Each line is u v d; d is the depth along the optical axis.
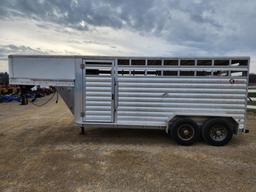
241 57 5.23
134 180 3.52
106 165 4.13
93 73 5.57
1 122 8.59
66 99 5.85
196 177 3.65
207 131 5.43
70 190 3.19
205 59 5.31
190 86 5.42
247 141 5.92
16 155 4.70
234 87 5.35
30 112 11.66
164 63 5.42
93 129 7.27
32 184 3.37
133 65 5.48
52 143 5.62
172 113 5.50
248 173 3.84
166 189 3.24
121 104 5.58
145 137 6.26
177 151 5.01
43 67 5.61
